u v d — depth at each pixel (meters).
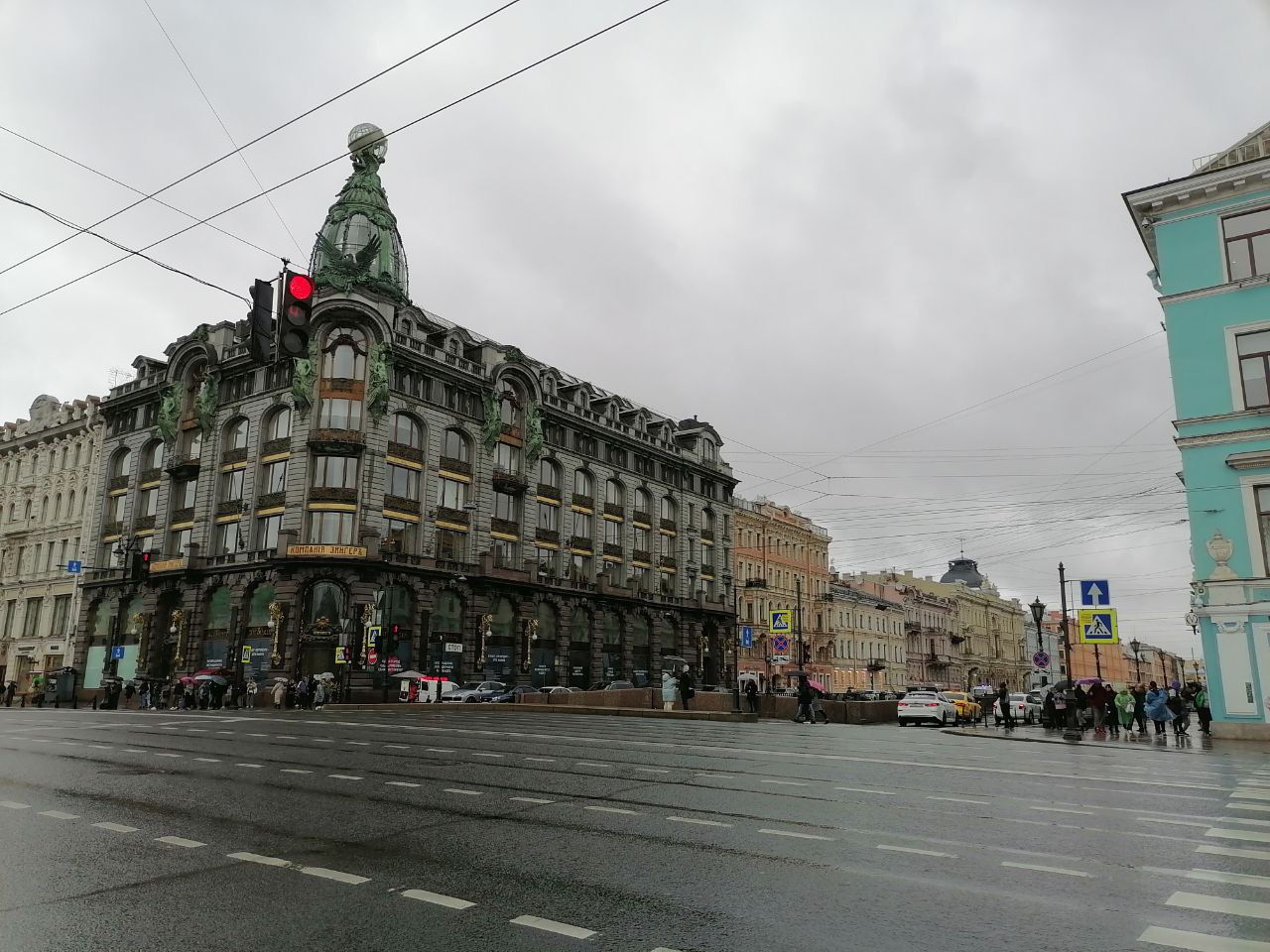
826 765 14.91
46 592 63.31
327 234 57.28
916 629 107.00
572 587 62.34
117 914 5.87
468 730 22.06
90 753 15.70
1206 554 26.45
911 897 6.42
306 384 49.50
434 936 5.48
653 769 13.77
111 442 61.97
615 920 5.82
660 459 73.94
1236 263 27.45
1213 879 7.00
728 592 78.19
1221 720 25.45
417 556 51.19
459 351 57.75
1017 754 18.88
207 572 52.06
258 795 10.69
